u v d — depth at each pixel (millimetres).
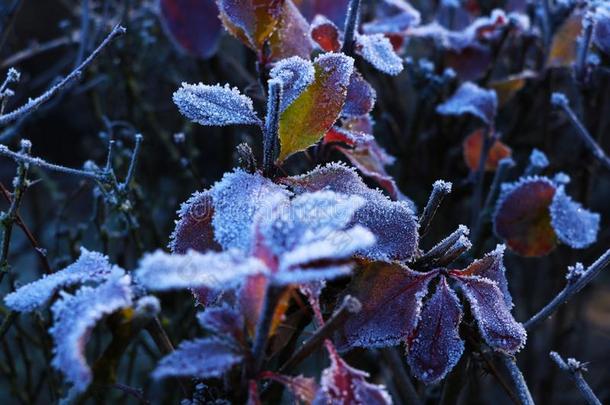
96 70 692
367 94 422
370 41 430
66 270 370
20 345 542
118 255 562
